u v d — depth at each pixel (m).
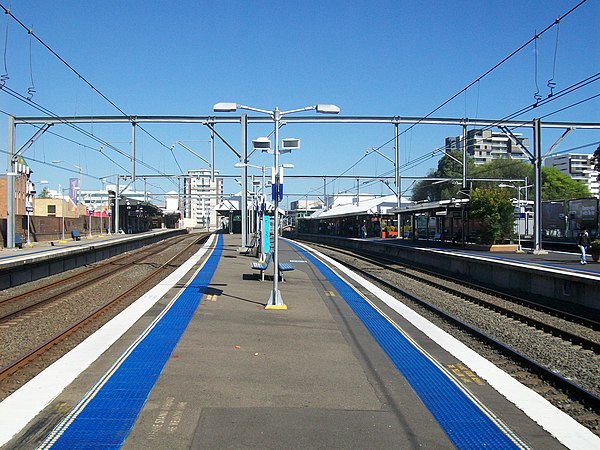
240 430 5.92
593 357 10.48
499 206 31.55
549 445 5.75
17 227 39.03
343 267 29.19
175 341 10.15
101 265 30.30
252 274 22.98
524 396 7.40
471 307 16.73
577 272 18.23
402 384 7.79
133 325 11.62
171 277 21.72
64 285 21.19
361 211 60.00
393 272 27.95
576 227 37.94
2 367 8.63
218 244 47.09
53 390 7.17
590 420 6.82
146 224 84.69
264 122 32.19
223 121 31.88
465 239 35.50
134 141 30.38
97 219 61.41
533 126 29.66
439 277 25.69
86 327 11.95
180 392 7.19
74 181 54.34
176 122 30.14
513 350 10.08
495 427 6.20
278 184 15.16
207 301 15.17
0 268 19.45
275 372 8.27
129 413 6.38
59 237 47.91
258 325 11.96
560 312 15.13
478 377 8.30
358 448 5.52
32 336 11.25
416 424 6.23
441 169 91.62
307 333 11.26
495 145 114.75
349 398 7.12
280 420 6.25
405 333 11.52
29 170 63.44
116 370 8.14
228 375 8.04
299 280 21.67
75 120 29.78
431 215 42.06
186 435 5.75
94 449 5.39
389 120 29.69
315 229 88.44
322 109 15.44
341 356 9.38
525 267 20.41
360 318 13.24
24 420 6.13
